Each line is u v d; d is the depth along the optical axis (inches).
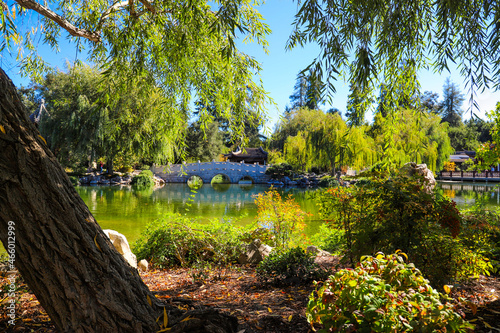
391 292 53.2
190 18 112.6
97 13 137.0
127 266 57.2
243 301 102.7
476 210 162.4
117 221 389.1
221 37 117.3
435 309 49.3
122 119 171.8
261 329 74.9
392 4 70.7
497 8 60.6
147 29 128.4
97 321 48.0
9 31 111.2
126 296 52.4
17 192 44.6
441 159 1039.0
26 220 44.6
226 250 187.8
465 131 1481.3
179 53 123.6
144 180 1015.0
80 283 47.4
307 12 62.3
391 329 47.2
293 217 203.5
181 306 76.6
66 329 46.6
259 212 211.3
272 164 1346.0
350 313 52.6
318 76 62.9
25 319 79.1
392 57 85.5
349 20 66.2
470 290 104.0
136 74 126.3
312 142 948.0
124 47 115.5
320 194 132.4
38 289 46.5
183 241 190.5
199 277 145.6
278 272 123.8
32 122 49.9
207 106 151.9
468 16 67.5
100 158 914.1
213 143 1497.3
